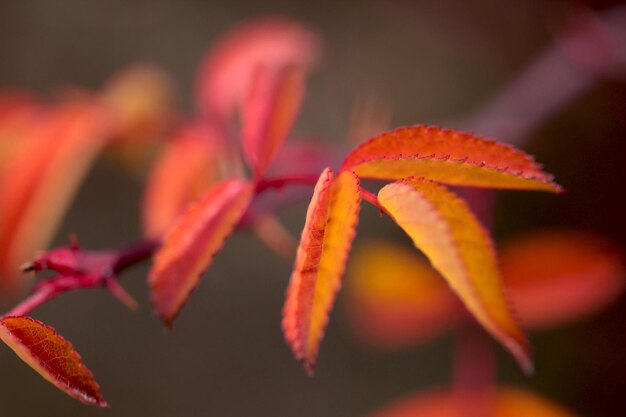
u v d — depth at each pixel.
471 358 0.32
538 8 0.58
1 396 0.64
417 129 0.22
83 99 0.35
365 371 0.61
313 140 0.33
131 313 0.66
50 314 0.65
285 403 0.62
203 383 0.63
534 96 0.39
